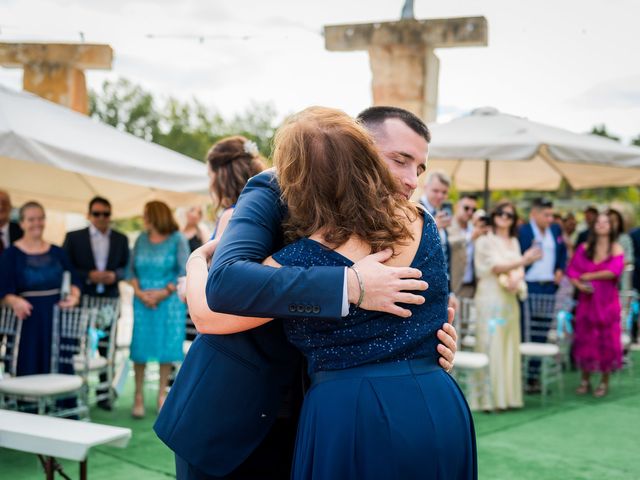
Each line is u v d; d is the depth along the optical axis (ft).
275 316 4.68
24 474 13.79
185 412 5.59
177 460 5.90
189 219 22.67
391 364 4.90
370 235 4.89
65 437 9.21
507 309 20.45
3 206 20.83
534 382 24.02
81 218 33.88
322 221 4.90
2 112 16.02
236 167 8.04
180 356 19.39
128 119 95.61
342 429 4.73
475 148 21.43
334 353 4.87
